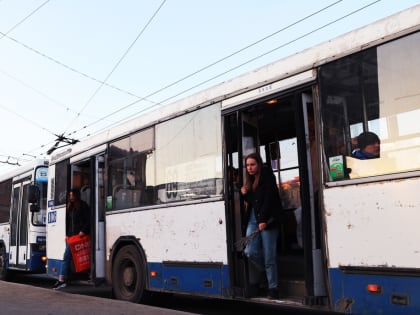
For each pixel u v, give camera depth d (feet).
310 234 18.37
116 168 30.40
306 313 25.68
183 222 24.66
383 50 16.75
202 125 24.20
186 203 24.56
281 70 20.38
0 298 26.14
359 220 16.76
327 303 17.74
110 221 30.42
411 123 15.70
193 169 24.43
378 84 16.75
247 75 22.08
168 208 25.71
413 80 15.80
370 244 16.35
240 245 21.42
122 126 30.30
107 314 20.84
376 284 16.07
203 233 23.41
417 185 15.28
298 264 21.49
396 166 15.94
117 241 29.55
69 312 21.49
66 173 35.70
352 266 16.81
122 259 29.19
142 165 28.09
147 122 28.02
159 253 26.09
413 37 15.94
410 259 15.24
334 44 18.43
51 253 36.81
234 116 22.61
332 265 17.48
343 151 17.56
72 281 33.12
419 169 15.30
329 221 17.72
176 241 24.98
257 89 21.34
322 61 18.72
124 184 29.50
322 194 18.08
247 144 22.04
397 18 16.48
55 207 36.86
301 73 19.48
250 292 21.12
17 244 44.73
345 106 17.71
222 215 22.47
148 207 27.17
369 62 17.13
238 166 21.80
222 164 22.71
